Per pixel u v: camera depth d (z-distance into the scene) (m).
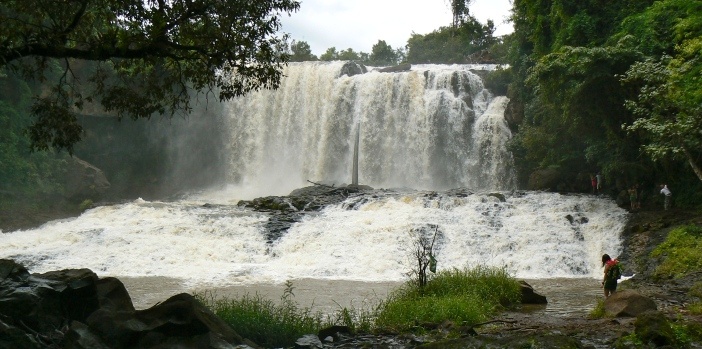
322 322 14.77
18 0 12.77
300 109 52.81
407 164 48.62
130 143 52.56
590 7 35.84
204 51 12.70
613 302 15.87
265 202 35.56
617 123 31.77
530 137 39.31
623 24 32.44
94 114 48.81
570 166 38.22
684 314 14.64
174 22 12.34
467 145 47.31
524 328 13.54
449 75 49.38
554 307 18.25
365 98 50.28
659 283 21.41
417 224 29.86
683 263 22.30
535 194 34.28
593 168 37.66
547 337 9.07
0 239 31.53
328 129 50.84
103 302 9.42
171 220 32.25
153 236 29.97
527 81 32.66
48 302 9.18
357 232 29.62
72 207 44.06
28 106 44.94
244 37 12.97
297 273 25.83
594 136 34.38
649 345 10.23
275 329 11.80
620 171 31.97
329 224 30.81
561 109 34.66
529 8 40.34
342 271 26.25
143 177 53.19
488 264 27.55
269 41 13.34
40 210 42.03
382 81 50.06
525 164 42.41
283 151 52.97
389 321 14.42
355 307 18.42
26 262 27.50
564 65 30.50
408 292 17.62
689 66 22.31
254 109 54.38
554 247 28.41
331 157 50.69
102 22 13.48
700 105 21.12
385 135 49.41
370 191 37.47
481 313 15.50
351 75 53.84
